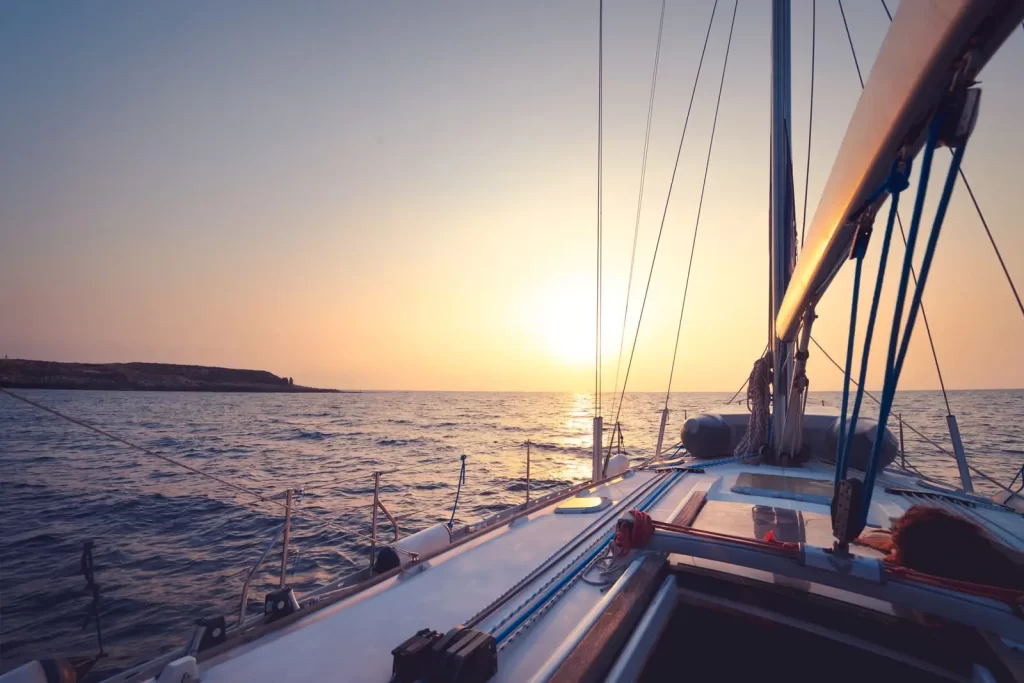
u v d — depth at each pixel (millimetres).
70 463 23188
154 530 12266
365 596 2768
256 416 60969
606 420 56688
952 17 1229
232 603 8125
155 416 56656
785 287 6461
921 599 2139
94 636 7121
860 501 2178
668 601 2703
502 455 28469
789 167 6586
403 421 57625
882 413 1762
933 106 1499
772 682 2504
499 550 3451
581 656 2004
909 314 1548
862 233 2160
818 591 2590
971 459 22141
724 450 7547
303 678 2029
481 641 1966
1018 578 2150
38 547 11016
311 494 16531
